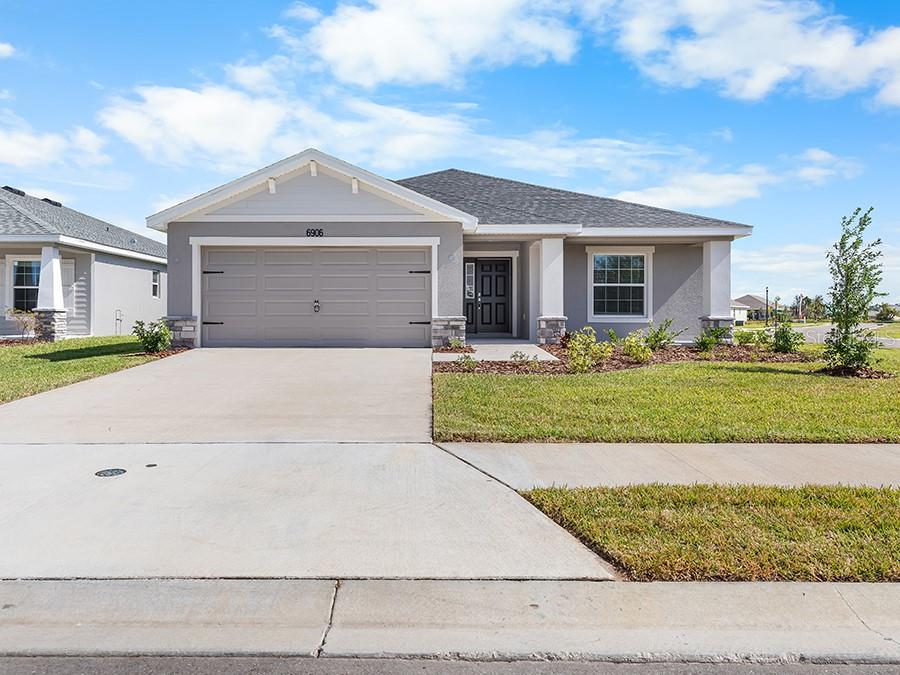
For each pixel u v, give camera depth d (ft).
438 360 43.47
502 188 66.90
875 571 12.76
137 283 81.51
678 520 15.25
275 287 50.83
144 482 18.39
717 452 21.67
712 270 58.65
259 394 31.65
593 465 20.11
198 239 49.83
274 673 10.08
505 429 24.06
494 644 10.75
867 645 10.71
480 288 64.85
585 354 41.19
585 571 13.12
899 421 25.62
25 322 63.62
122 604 11.89
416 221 50.34
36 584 12.55
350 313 51.03
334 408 28.45
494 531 15.08
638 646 10.70
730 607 11.78
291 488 17.95
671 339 55.31
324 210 50.06
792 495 16.90
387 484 18.31
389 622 11.38
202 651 10.59
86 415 27.09
